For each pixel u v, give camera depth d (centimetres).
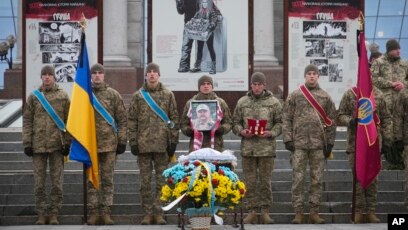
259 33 2680
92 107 1581
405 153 1614
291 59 1934
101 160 1595
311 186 1595
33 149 1599
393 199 1722
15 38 3322
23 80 1947
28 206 1670
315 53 1936
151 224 1576
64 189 1736
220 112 1569
